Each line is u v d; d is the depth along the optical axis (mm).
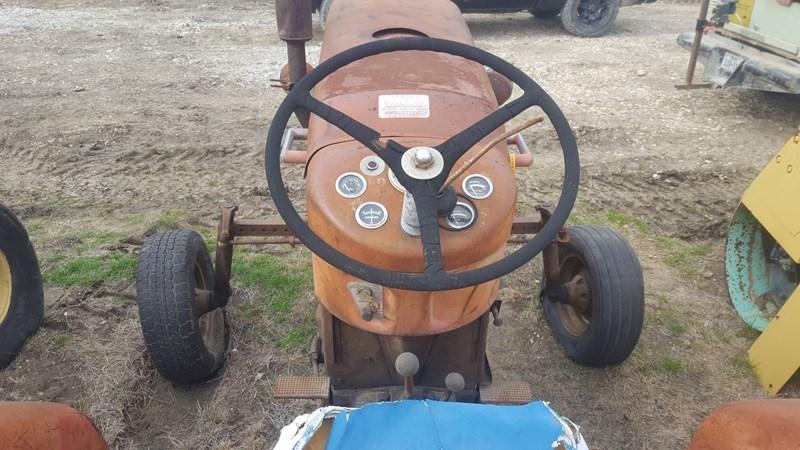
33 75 6879
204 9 9891
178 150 5355
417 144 2059
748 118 6262
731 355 3334
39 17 9219
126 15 9469
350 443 1639
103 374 3062
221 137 5605
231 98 6441
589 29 9094
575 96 6695
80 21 9047
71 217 4441
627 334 2867
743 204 3543
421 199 1635
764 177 3420
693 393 3096
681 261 4105
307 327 3430
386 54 2436
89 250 4012
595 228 3066
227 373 3133
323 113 1802
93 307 3510
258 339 3350
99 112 6008
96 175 5000
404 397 2090
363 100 2211
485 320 2355
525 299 3691
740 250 3688
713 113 6359
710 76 6523
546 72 7398
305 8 2781
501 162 2080
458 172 1716
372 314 1997
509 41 8812
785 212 3219
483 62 1917
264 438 2787
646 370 3215
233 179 4977
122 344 3252
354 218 1865
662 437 2854
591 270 2891
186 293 2662
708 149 5605
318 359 2648
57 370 3123
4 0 10148
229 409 2932
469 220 1849
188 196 4730
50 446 1715
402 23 2682
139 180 4945
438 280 1632
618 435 2863
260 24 9078
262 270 3863
